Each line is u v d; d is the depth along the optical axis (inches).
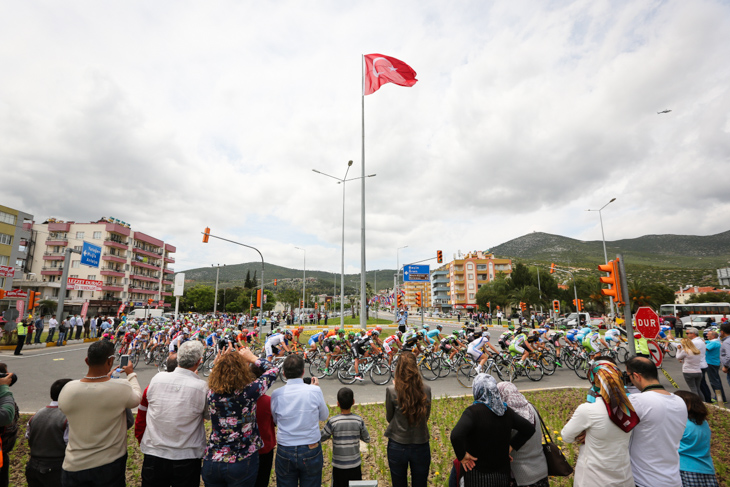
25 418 318.3
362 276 856.9
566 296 2800.2
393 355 528.4
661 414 124.1
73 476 119.5
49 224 2679.6
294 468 135.9
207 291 3791.8
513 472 131.2
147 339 670.5
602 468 119.8
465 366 515.8
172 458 126.0
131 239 2915.8
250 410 128.0
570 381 481.4
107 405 124.4
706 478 137.3
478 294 3161.9
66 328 987.9
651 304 1882.4
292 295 3873.0
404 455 147.7
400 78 831.7
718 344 340.2
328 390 442.3
